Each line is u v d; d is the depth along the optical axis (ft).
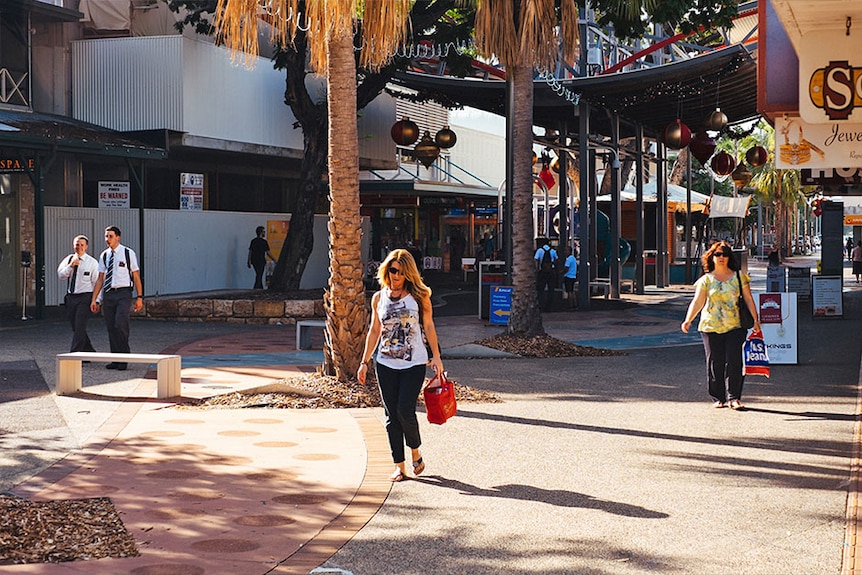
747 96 100.01
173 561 19.65
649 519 22.77
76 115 90.27
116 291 47.47
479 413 36.76
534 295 56.85
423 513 23.35
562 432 33.14
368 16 39.58
